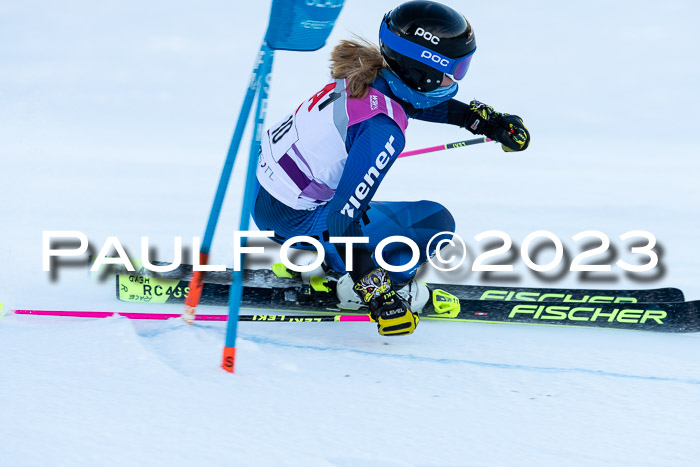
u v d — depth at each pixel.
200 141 34.47
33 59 46.81
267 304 13.16
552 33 53.69
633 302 12.88
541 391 9.09
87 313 11.47
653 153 34.59
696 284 15.36
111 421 7.29
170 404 7.82
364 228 12.16
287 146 11.39
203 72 47.06
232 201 23.25
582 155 33.69
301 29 8.55
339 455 6.95
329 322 12.51
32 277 14.55
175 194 24.02
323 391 8.67
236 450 6.88
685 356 10.95
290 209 11.80
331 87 10.95
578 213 22.28
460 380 9.41
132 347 9.38
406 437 7.49
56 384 8.15
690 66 49.72
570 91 45.75
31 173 26.22
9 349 9.30
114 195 23.38
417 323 11.80
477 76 47.59
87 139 33.84
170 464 6.54
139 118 38.56
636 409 8.54
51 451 6.62
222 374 8.91
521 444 7.48
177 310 13.05
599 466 7.04
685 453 7.37
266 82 8.80
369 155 10.10
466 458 7.09
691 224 21.30
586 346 11.43
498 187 26.11
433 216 12.40
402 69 10.31
